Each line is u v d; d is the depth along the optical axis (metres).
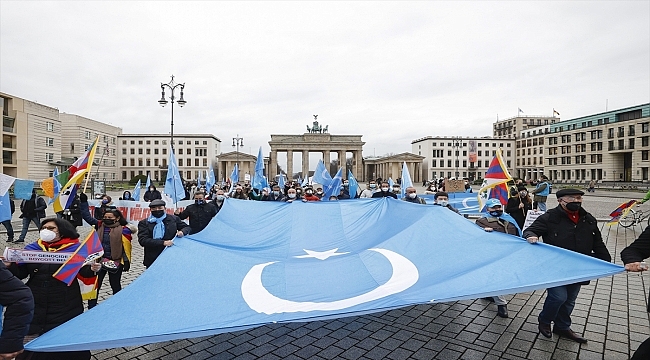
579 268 4.02
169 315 3.55
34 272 3.90
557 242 5.18
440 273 4.41
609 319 6.23
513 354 5.05
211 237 6.48
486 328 5.95
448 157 112.50
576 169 88.56
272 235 6.76
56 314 3.89
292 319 3.29
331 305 3.66
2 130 51.78
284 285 4.30
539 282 3.79
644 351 3.48
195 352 5.22
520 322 6.17
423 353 5.12
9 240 13.95
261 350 5.27
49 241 4.01
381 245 5.58
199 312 3.62
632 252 3.83
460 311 6.71
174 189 10.58
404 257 5.05
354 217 7.56
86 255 4.13
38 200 14.03
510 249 4.72
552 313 5.32
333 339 5.61
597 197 39.62
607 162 80.06
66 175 6.86
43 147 62.00
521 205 9.66
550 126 98.94
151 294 3.94
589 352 5.08
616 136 78.00
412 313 6.65
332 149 93.06
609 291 7.72
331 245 6.19
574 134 89.31
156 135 110.19
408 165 101.62
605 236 14.69
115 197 38.50
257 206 8.24
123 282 8.76
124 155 108.88
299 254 5.63
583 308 6.75
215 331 3.21
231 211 8.02
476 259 4.66
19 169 56.22
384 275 4.55
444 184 24.88
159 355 5.14
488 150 113.56
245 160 96.81
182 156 111.06
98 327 3.29
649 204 27.58
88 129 87.31
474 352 5.12
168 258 4.81
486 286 3.80
